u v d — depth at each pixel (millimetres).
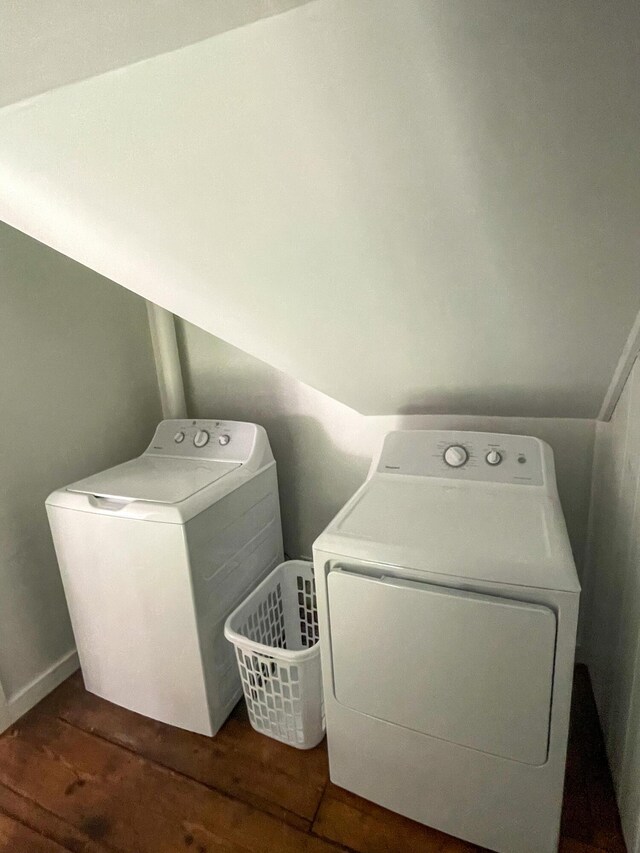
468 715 1198
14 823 1440
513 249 896
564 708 1111
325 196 825
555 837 1209
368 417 2031
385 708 1298
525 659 1104
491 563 1125
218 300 1218
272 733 1665
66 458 1942
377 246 937
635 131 636
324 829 1383
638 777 1187
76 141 785
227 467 1898
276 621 1990
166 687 1697
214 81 651
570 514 1826
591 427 1735
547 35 546
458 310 1133
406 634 1208
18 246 1736
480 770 1231
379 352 1416
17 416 1752
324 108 671
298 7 549
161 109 704
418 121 672
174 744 1673
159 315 2230
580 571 1859
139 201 898
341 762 1438
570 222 811
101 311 2070
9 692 1769
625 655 1344
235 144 744
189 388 2398
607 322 1102
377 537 1258
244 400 2281
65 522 1667
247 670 1629
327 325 1288
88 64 639
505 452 1558
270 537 2041
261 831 1388
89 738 1707
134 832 1401
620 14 516
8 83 677
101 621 1732
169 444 2100
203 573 1598
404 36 569
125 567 1612
